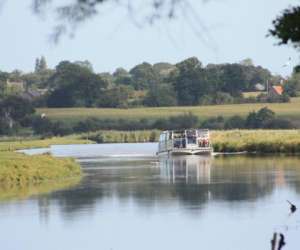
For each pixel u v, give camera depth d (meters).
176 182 144.88
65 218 97.19
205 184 139.00
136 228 89.25
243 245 78.19
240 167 181.88
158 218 96.19
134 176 162.50
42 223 93.31
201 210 102.38
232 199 113.62
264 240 80.44
